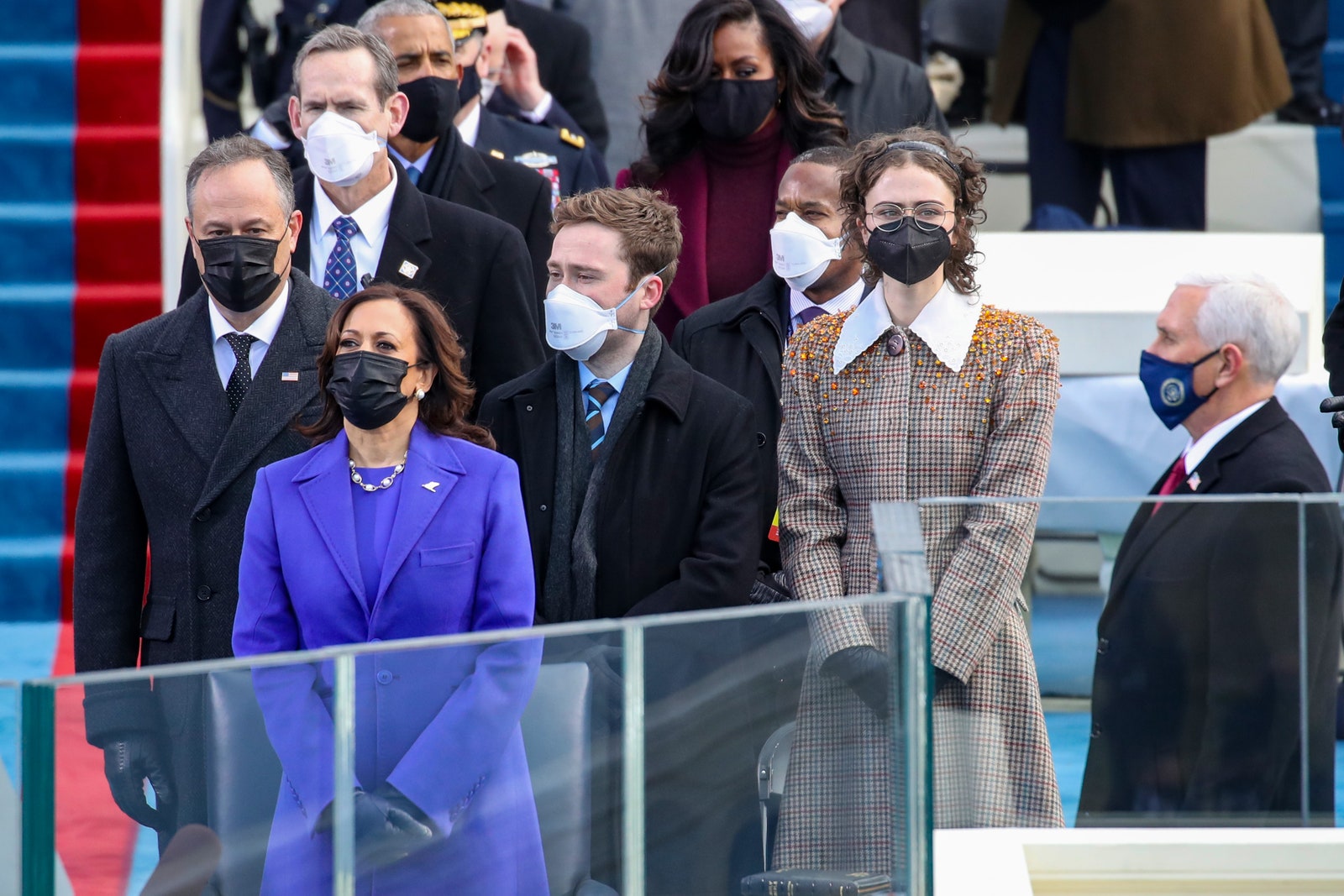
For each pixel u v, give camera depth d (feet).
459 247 51.39
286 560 38.40
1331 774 40.09
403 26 55.01
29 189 95.66
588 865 33.63
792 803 34.19
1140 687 39.70
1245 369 47.01
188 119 95.40
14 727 32.55
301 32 82.23
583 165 68.13
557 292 43.83
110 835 31.27
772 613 33.91
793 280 48.88
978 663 39.24
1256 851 39.68
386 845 32.45
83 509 43.68
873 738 34.04
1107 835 39.47
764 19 55.52
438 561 38.06
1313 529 39.47
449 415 40.01
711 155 56.80
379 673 32.24
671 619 33.65
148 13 100.68
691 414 44.32
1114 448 63.52
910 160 41.50
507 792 33.04
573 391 45.06
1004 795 39.52
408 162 56.90
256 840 31.86
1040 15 86.28
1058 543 39.47
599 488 43.80
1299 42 95.86
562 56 81.87
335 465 38.93
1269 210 96.37
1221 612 39.63
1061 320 68.90
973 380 41.42
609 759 33.53
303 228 51.90
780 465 43.14
